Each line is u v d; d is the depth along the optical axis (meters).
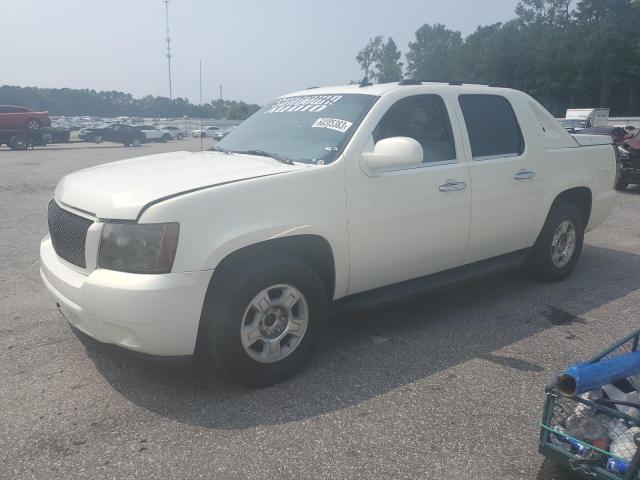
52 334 4.27
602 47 68.50
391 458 2.80
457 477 2.68
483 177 4.49
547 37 75.06
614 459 2.29
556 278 5.59
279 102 4.90
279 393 3.41
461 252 4.52
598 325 4.55
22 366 3.74
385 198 3.86
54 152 29.02
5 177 15.39
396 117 4.09
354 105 4.12
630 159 12.20
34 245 7.21
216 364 3.34
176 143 43.94
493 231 4.70
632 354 2.67
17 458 2.78
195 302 3.08
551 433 2.52
